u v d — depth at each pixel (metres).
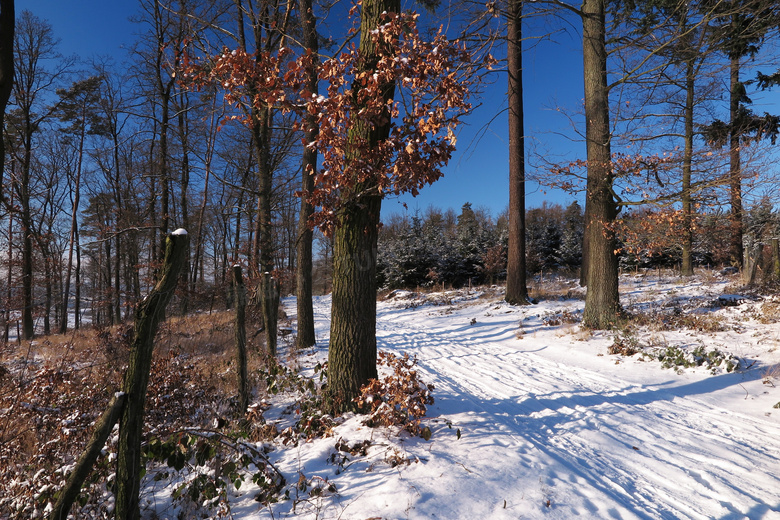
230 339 11.94
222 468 3.35
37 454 3.96
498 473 3.53
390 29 4.04
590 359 7.96
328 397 4.98
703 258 24.78
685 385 6.18
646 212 9.44
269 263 10.78
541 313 12.82
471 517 2.91
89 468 2.61
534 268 29.89
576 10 9.60
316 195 4.71
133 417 2.71
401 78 4.25
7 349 12.76
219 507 3.26
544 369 7.64
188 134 12.80
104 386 5.54
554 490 3.31
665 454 4.12
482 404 5.70
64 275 23.33
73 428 4.20
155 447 3.33
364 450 4.02
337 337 4.97
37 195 21.11
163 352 9.26
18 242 19.52
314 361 8.92
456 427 4.67
